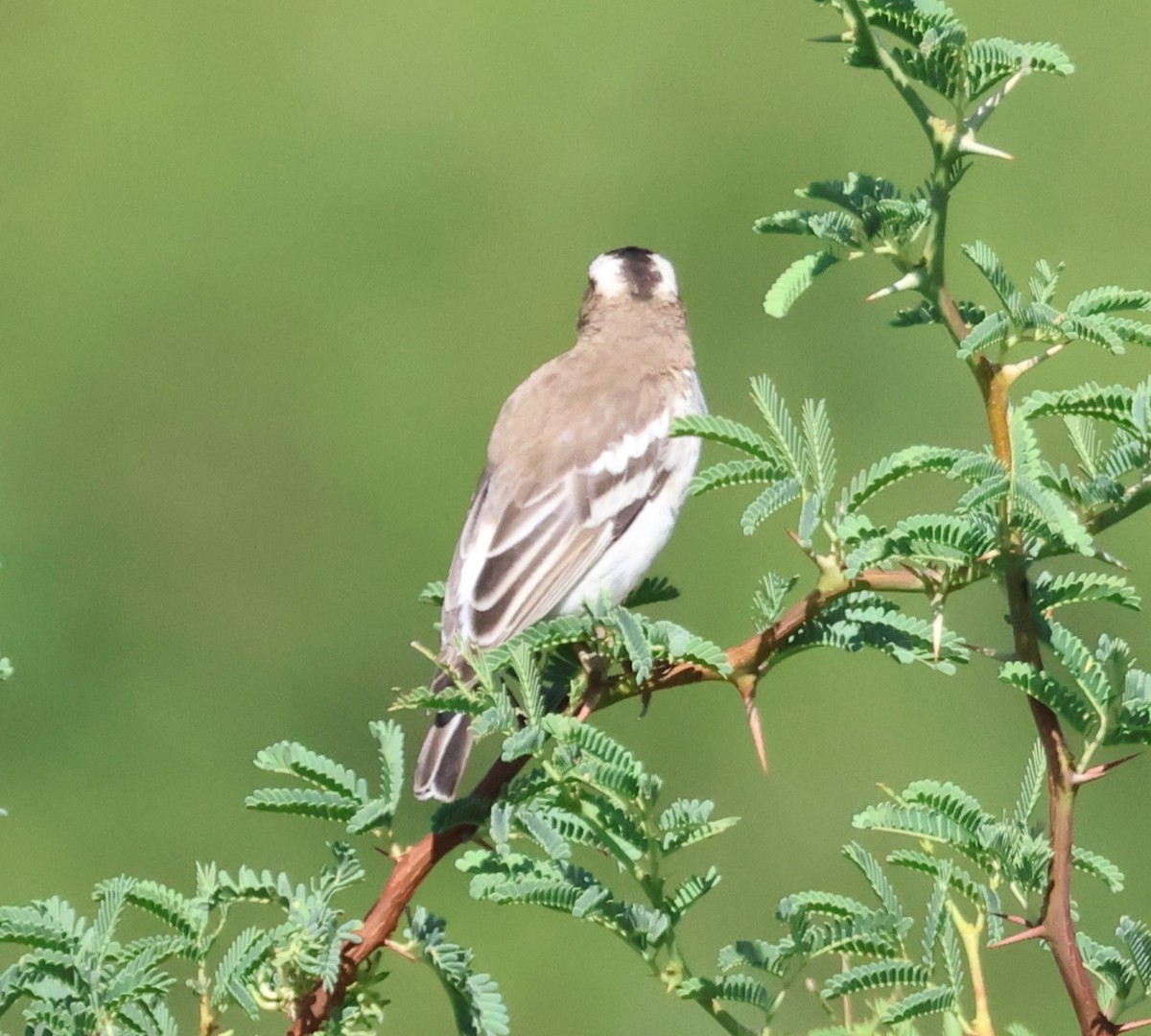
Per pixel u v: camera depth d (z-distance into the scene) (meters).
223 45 23.92
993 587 15.83
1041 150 20.66
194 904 5.15
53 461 20.42
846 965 5.42
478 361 21.03
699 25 22.92
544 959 14.00
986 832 5.23
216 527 19.78
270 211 22.52
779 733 15.73
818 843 15.02
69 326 21.73
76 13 24.83
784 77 22.77
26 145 23.41
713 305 20.27
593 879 5.23
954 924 5.25
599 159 22.34
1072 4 21.53
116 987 5.02
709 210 21.61
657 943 5.25
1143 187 20.48
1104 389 5.17
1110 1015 5.27
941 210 5.48
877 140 21.92
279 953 4.98
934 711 15.74
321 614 18.69
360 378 20.94
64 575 19.17
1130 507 5.13
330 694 18.12
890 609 5.65
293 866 16.12
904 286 5.50
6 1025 5.22
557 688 6.69
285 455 20.11
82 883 16.09
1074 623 15.83
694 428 5.49
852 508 5.32
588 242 21.69
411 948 5.07
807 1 23.05
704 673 6.17
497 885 5.16
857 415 18.47
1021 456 5.12
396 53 23.64
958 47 5.35
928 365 18.69
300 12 24.36
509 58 23.12
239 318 21.48
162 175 23.34
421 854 5.21
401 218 22.09
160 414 20.91
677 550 17.23
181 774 17.20
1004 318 5.28
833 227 5.55
